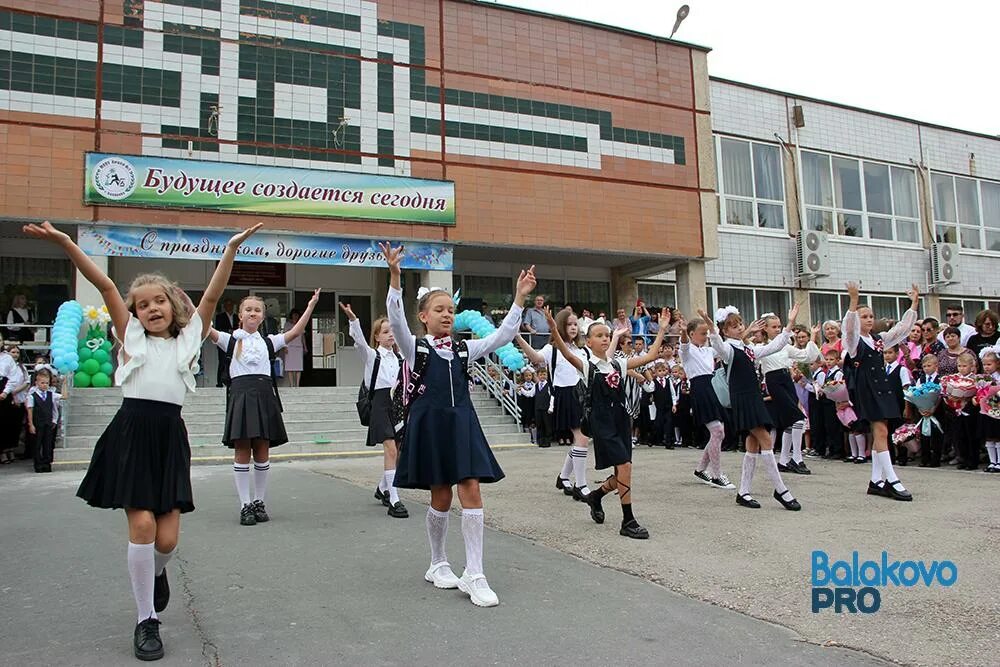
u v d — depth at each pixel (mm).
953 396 9242
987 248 24453
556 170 16953
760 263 20688
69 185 13328
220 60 14492
